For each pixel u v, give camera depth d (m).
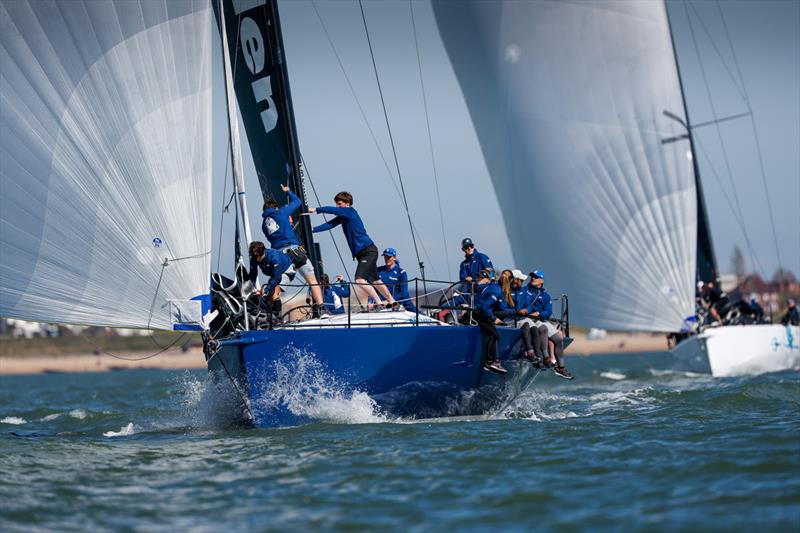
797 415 47.38
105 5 42.41
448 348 43.53
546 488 30.95
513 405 53.31
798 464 33.47
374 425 44.03
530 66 81.81
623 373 109.62
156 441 43.97
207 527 27.48
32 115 41.91
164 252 43.34
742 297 96.31
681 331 87.38
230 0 50.53
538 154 82.31
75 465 37.34
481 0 80.38
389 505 29.36
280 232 46.16
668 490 30.41
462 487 31.33
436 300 48.75
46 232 42.25
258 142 50.62
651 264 85.62
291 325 43.28
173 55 43.50
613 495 29.94
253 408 42.94
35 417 69.12
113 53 42.56
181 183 43.59
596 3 82.62
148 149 43.16
